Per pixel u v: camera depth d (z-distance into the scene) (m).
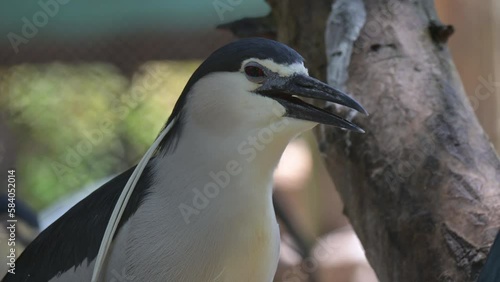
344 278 13.48
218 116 5.36
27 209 10.94
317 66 7.38
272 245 5.65
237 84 5.33
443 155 6.33
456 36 13.02
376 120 6.71
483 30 12.95
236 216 5.40
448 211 6.01
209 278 5.47
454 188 6.10
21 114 13.52
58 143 13.61
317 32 7.42
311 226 14.79
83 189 13.13
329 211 14.78
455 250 5.82
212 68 5.39
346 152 6.81
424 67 6.96
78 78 13.49
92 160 13.57
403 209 6.25
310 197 14.88
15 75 13.34
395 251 6.21
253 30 8.09
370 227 6.54
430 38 7.19
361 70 7.01
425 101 6.71
